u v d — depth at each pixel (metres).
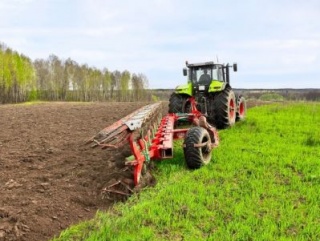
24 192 5.48
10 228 4.39
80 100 83.19
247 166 7.10
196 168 7.05
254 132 10.82
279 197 5.61
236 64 12.86
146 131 6.78
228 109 11.39
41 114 17.25
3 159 7.30
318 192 5.76
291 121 12.73
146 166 6.77
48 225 4.57
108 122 13.32
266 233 4.44
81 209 5.14
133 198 5.50
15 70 66.50
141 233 4.41
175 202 5.32
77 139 9.53
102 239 4.22
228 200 5.43
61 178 6.18
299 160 7.45
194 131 7.00
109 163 6.91
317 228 4.63
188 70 12.52
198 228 4.68
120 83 92.44
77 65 85.00
